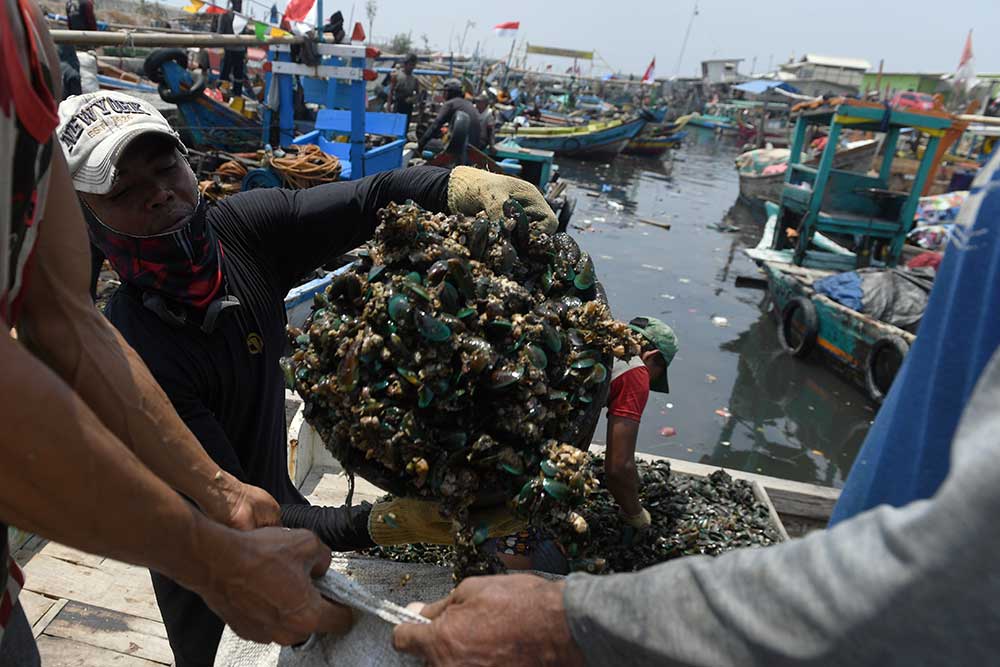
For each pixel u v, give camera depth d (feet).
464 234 4.62
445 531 4.89
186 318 5.43
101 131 4.71
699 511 8.33
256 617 3.55
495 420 4.07
